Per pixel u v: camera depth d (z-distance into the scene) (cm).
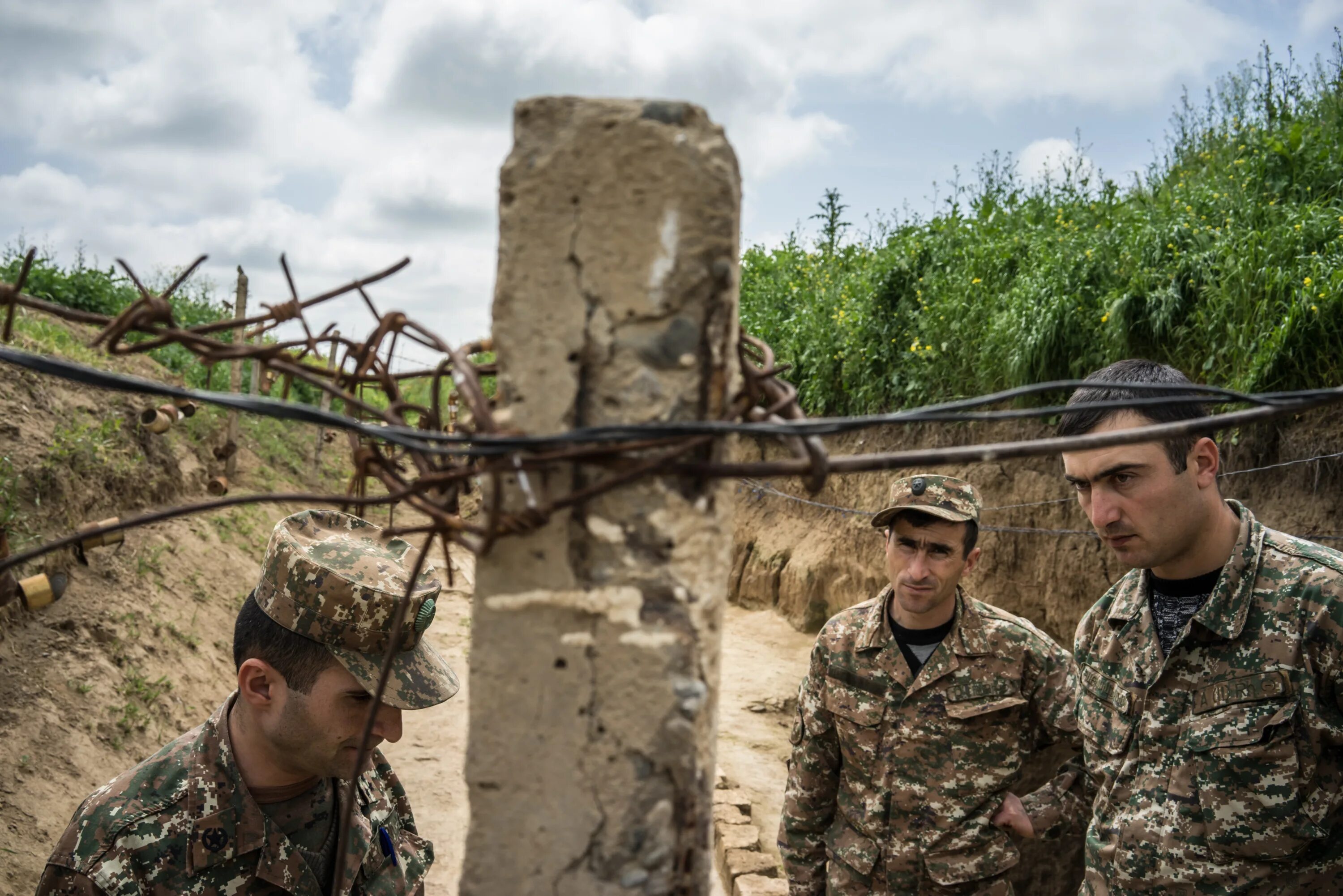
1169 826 209
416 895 198
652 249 104
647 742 104
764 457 1080
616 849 104
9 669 452
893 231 1095
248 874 160
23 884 352
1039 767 410
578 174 105
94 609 526
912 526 277
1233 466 530
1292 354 498
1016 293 704
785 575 1040
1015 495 696
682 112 106
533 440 94
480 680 106
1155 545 205
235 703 171
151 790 158
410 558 179
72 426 650
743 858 476
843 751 288
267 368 109
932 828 273
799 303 1184
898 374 867
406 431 95
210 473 907
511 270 106
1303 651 197
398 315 114
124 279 1120
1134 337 597
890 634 286
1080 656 245
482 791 107
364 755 112
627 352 104
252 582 743
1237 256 554
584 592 105
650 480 105
